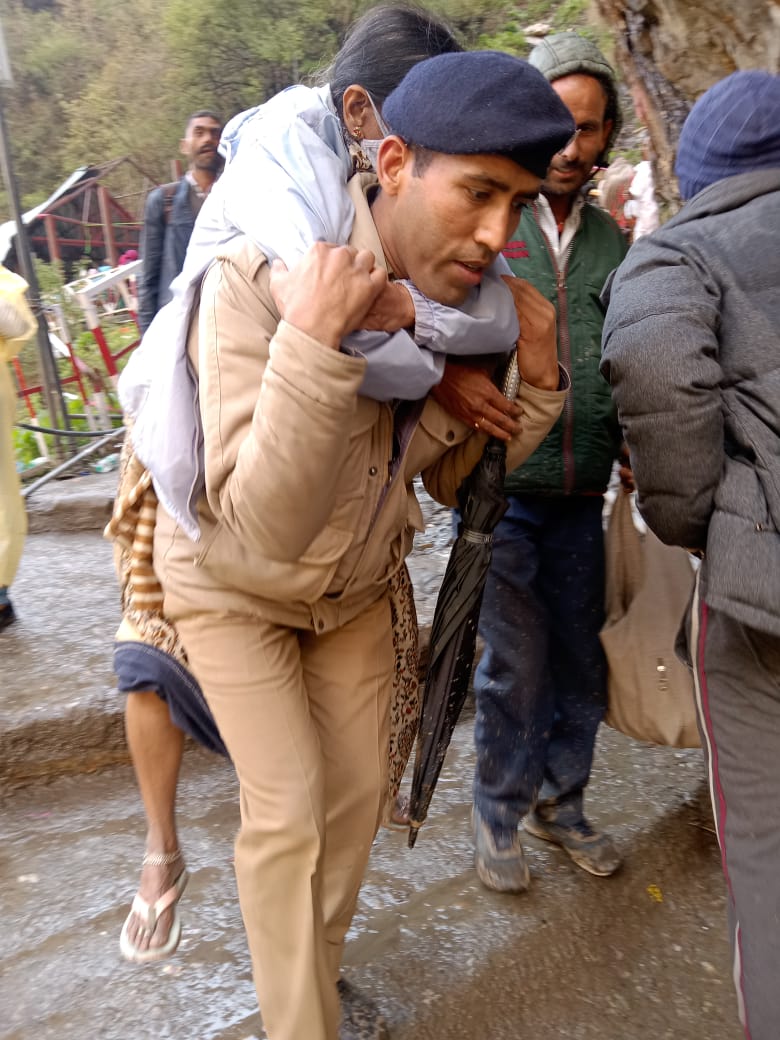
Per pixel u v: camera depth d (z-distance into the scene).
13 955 2.29
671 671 2.33
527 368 1.75
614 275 1.72
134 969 2.24
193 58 18.14
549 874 2.54
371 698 1.81
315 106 1.58
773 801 1.48
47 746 2.96
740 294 1.55
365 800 1.81
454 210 1.40
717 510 1.51
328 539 1.56
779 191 1.61
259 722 1.63
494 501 1.79
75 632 3.67
